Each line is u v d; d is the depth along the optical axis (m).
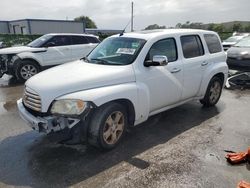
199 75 5.52
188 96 5.44
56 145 4.24
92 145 3.99
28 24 40.47
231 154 3.84
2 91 8.20
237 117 5.59
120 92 3.94
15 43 29.62
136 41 4.66
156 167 3.61
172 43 4.99
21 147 4.20
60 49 10.47
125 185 3.22
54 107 3.58
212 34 6.06
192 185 3.22
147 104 4.45
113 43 4.93
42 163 3.71
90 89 3.79
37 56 9.87
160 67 4.64
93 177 3.38
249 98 7.12
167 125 5.12
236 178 3.36
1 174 3.45
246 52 9.42
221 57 6.13
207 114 5.75
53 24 42.03
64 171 3.51
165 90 4.79
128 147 4.19
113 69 4.16
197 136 4.62
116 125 4.09
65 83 3.68
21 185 3.23
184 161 3.76
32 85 3.81
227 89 8.12
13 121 5.39
